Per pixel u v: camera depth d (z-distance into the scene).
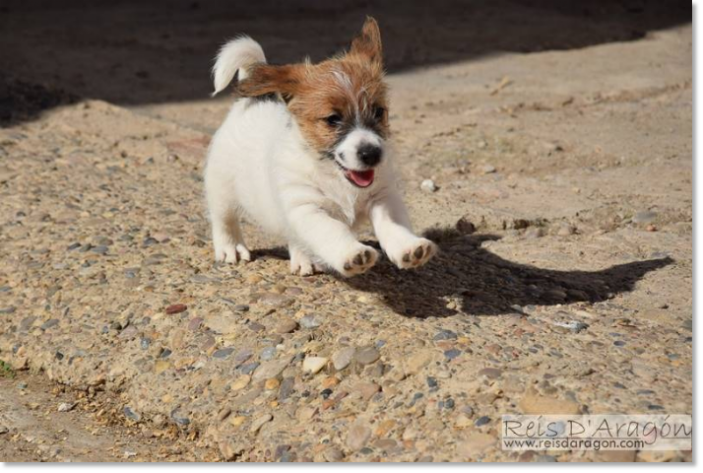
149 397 5.44
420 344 5.30
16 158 9.15
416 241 5.32
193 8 16.97
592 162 9.08
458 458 4.50
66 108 10.89
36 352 5.98
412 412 4.82
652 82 11.91
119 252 6.99
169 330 5.87
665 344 5.34
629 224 7.54
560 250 7.02
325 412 4.97
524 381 4.87
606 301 6.08
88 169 8.93
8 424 5.39
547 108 11.06
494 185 8.48
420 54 13.73
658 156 9.14
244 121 6.41
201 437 5.14
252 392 5.23
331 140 5.59
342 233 5.52
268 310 5.87
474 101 11.32
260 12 16.52
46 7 17.16
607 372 4.96
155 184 8.59
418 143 9.68
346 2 17.09
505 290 6.23
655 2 16.72
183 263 6.73
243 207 6.54
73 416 5.47
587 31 14.90
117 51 13.95
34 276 6.69
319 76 5.68
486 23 15.51
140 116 10.68
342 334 5.52
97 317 6.15
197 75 12.78
